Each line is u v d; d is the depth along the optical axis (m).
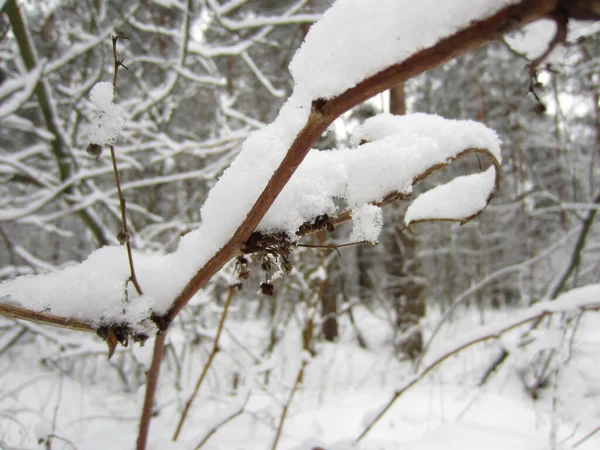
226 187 0.72
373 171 0.70
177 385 3.01
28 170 3.35
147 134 3.84
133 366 3.83
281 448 1.90
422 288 6.86
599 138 5.05
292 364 5.01
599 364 2.38
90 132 0.60
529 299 5.02
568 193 7.08
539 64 0.35
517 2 0.35
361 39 0.45
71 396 3.39
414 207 0.83
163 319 0.74
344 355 6.37
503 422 2.09
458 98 9.00
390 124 0.77
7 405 2.95
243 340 5.51
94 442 1.75
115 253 0.77
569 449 1.72
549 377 2.59
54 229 4.06
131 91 5.13
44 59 2.96
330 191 0.71
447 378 3.35
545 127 7.55
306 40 0.50
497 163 0.71
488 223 8.22
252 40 3.99
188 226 4.02
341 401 2.99
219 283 3.96
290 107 0.68
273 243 0.69
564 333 1.81
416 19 0.41
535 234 7.71
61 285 0.70
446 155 0.70
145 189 5.51
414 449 1.72
